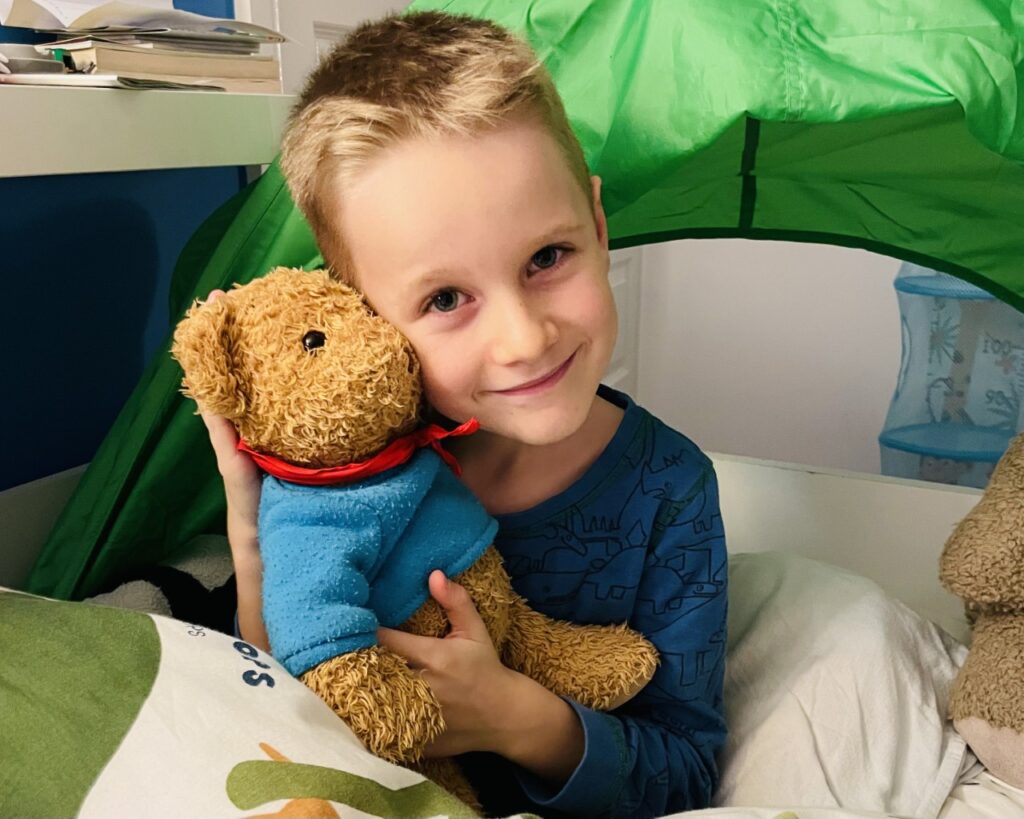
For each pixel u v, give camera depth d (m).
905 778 0.79
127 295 1.26
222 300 0.56
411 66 0.55
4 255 1.08
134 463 0.86
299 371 0.53
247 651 0.51
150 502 0.89
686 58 0.61
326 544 0.52
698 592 0.72
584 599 0.71
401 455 0.57
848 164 0.87
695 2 0.62
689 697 0.73
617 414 0.73
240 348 0.55
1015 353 1.72
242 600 0.63
